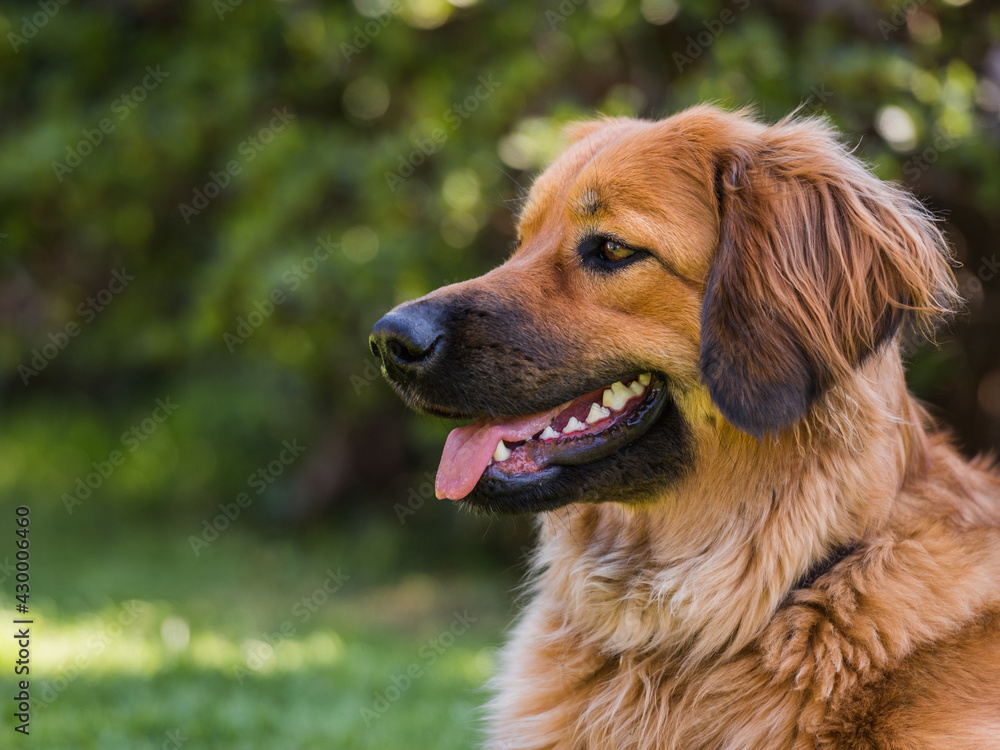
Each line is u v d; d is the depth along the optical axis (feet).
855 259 12.77
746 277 12.31
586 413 13.55
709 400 12.73
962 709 11.05
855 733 11.38
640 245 12.84
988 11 27.89
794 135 13.44
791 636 12.08
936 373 28.37
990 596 11.89
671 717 12.60
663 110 28.91
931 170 27.78
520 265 13.74
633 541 13.52
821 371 12.34
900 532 12.40
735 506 12.71
